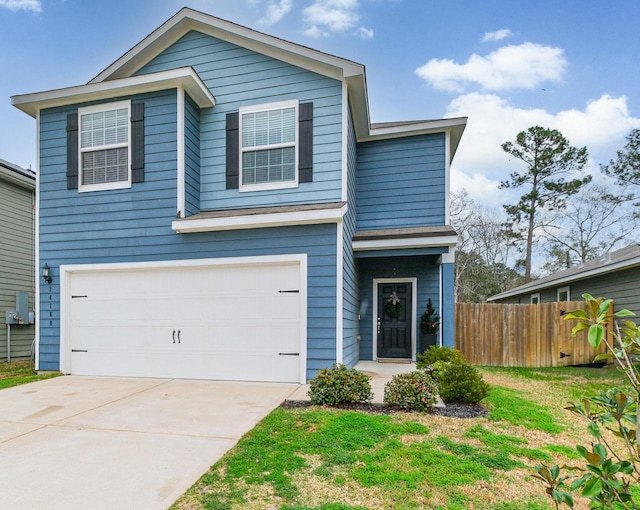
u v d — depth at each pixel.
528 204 22.59
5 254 10.73
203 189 7.60
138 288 7.23
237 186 7.43
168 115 7.13
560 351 9.69
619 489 1.53
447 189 8.92
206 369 6.86
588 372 8.70
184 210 7.04
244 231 6.80
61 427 4.32
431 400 4.87
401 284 9.38
